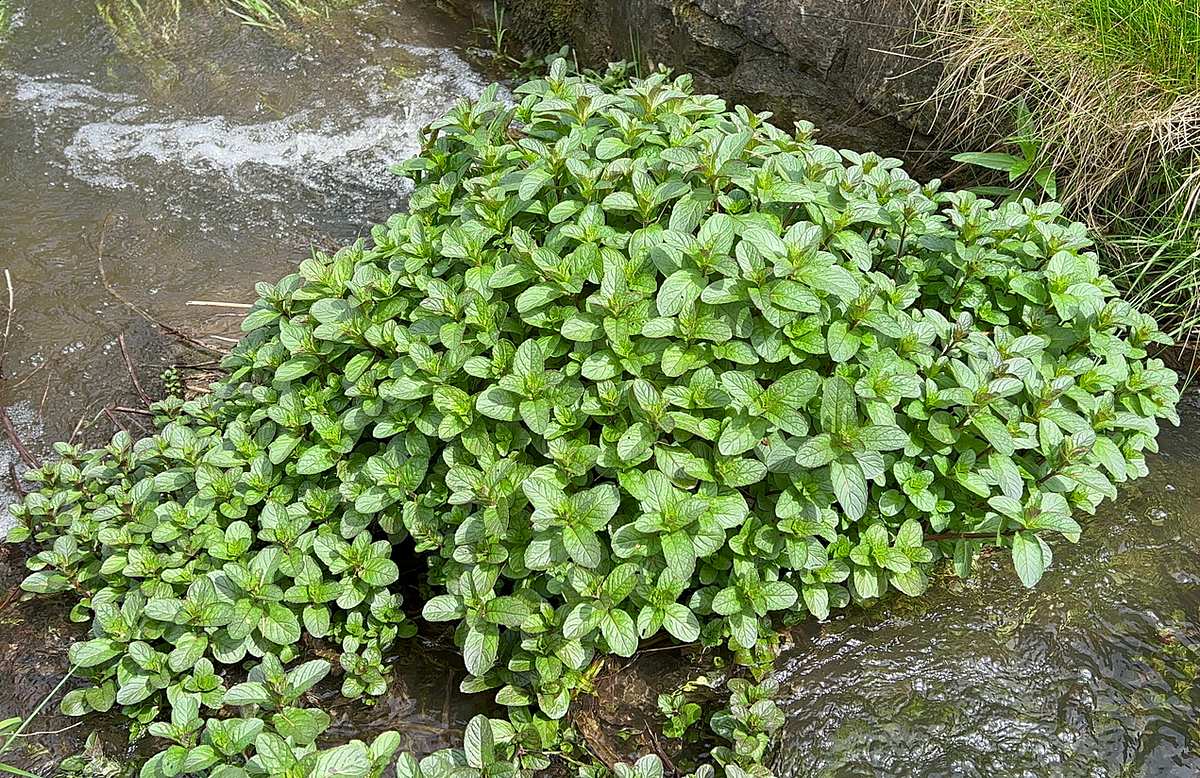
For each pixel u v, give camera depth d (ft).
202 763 3.54
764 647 3.88
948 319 4.17
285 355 4.24
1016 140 4.89
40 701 3.98
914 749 3.70
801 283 3.73
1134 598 4.02
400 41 8.09
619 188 4.07
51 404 4.97
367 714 3.93
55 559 4.01
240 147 6.95
